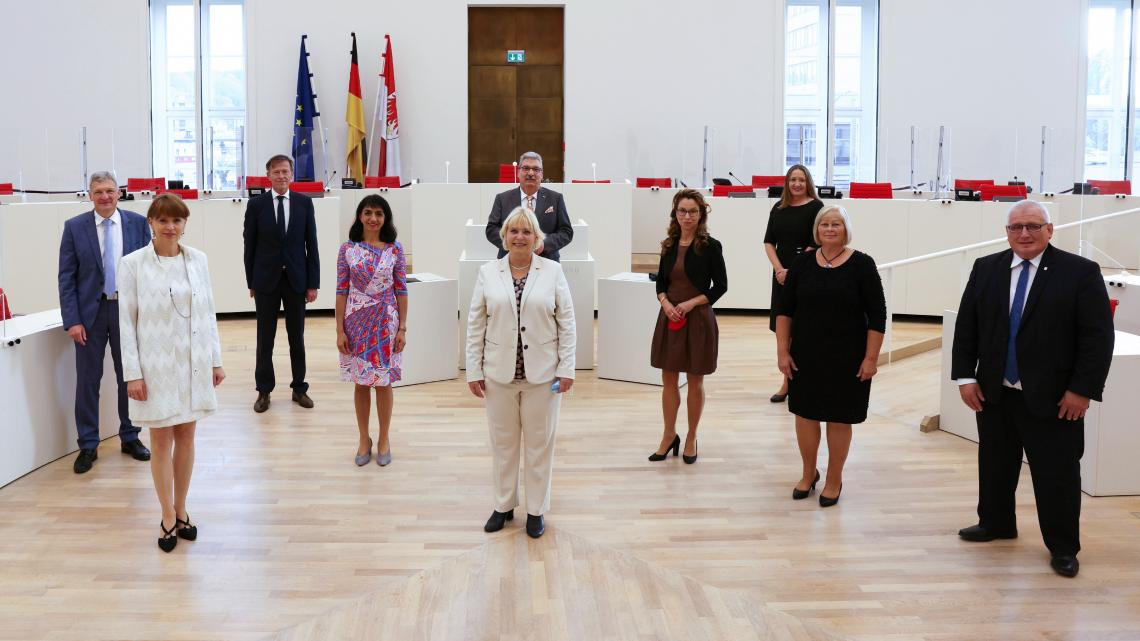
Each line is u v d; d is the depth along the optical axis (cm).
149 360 357
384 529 390
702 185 1275
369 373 462
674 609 321
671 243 470
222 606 321
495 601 326
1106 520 400
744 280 924
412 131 1276
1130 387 425
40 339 463
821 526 395
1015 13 1277
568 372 378
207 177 1191
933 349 737
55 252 848
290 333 579
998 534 379
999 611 318
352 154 1245
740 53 1277
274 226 563
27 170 1252
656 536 384
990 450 372
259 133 1264
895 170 1302
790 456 490
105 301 465
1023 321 347
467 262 681
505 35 1291
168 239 363
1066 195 1029
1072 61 1282
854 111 1326
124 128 1259
